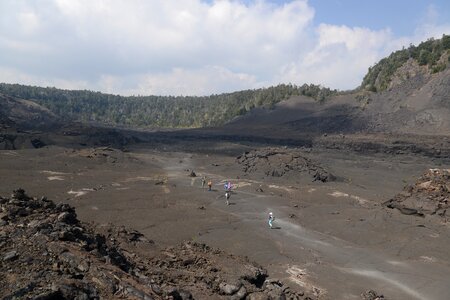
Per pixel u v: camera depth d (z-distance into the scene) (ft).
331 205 177.06
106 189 189.67
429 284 100.27
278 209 168.96
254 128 556.10
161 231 132.05
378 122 465.47
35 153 268.00
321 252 121.60
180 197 183.62
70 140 361.10
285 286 86.33
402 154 342.44
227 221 148.97
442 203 161.89
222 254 97.09
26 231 60.95
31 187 180.04
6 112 571.28
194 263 85.25
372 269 109.81
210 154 362.12
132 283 55.31
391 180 258.16
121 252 75.87
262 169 256.52
